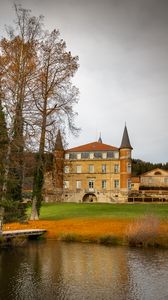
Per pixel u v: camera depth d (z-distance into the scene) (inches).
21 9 1042.1
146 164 5354.3
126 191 3184.1
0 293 673.6
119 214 1710.1
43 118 1231.5
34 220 1524.4
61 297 655.1
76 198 3270.2
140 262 911.7
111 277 778.8
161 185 3976.4
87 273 806.5
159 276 786.2
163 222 1374.3
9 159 979.3
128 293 676.1
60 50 1273.4
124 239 1170.0
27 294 669.3
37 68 1095.6
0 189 1002.7
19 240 1149.7
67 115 1322.6
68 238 1230.3
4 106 983.0
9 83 1007.0
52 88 1289.4
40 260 927.0
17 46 1034.1
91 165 3312.0
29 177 1539.1
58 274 799.7
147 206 2256.4
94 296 659.4
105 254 1009.5
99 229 1306.6
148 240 1135.0
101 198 3235.7
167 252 1040.8
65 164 1421.0
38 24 1066.7
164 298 652.1
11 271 821.2
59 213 1862.7
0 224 1072.8
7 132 971.3
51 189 1539.1
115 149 3294.8
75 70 1321.4
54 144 1273.4
